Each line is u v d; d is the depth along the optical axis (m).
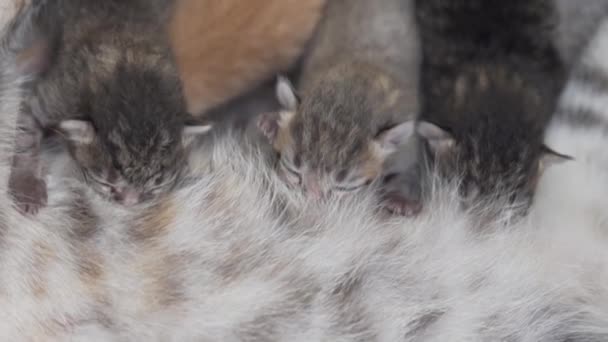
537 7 0.91
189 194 0.86
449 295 0.87
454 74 0.90
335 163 0.88
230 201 0.86
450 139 0.88
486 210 0.87
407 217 0.87
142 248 0.85
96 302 0.85
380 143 0.88
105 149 0.86
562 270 0.88
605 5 0.91
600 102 0.89
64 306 0.85
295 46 0.91
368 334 0.86
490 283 0.87
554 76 0.90
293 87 0.90
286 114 0.89
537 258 0.87
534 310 0.87
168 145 0.86
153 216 0.86
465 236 0.87
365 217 0.87
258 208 0.86
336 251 0.86
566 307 0.88
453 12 0.90
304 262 0.86
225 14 0.90
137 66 0.87
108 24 0.88
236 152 0.87
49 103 0.87
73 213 0.85
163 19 0.90
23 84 0.86
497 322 0.87
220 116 0.91
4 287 0.85
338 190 0.88
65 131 0.86
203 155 0.88
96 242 0.85
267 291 0.86
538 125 0.88
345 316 0.86
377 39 0.90
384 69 0.90
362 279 0.86
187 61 0.90
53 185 0.86
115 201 0.86
